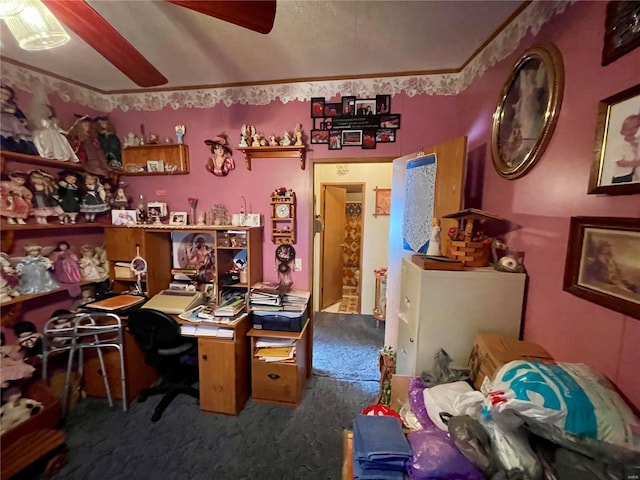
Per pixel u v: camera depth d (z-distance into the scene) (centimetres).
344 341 336
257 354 221
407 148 226
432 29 163
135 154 250
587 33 107
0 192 175
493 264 153
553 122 122
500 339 132
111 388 220
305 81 229
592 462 75
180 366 249
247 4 89
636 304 86
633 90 87
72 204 216
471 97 196
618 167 92
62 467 164
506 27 158
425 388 130
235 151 244
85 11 95
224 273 243
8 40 168
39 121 195
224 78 227
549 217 125
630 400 89
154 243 240
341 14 149
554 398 83
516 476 78
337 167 415
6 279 176
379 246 411
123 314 215
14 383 172
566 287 113
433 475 84
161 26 159
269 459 172
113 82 232
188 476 160
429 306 142
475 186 191
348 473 106
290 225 244
